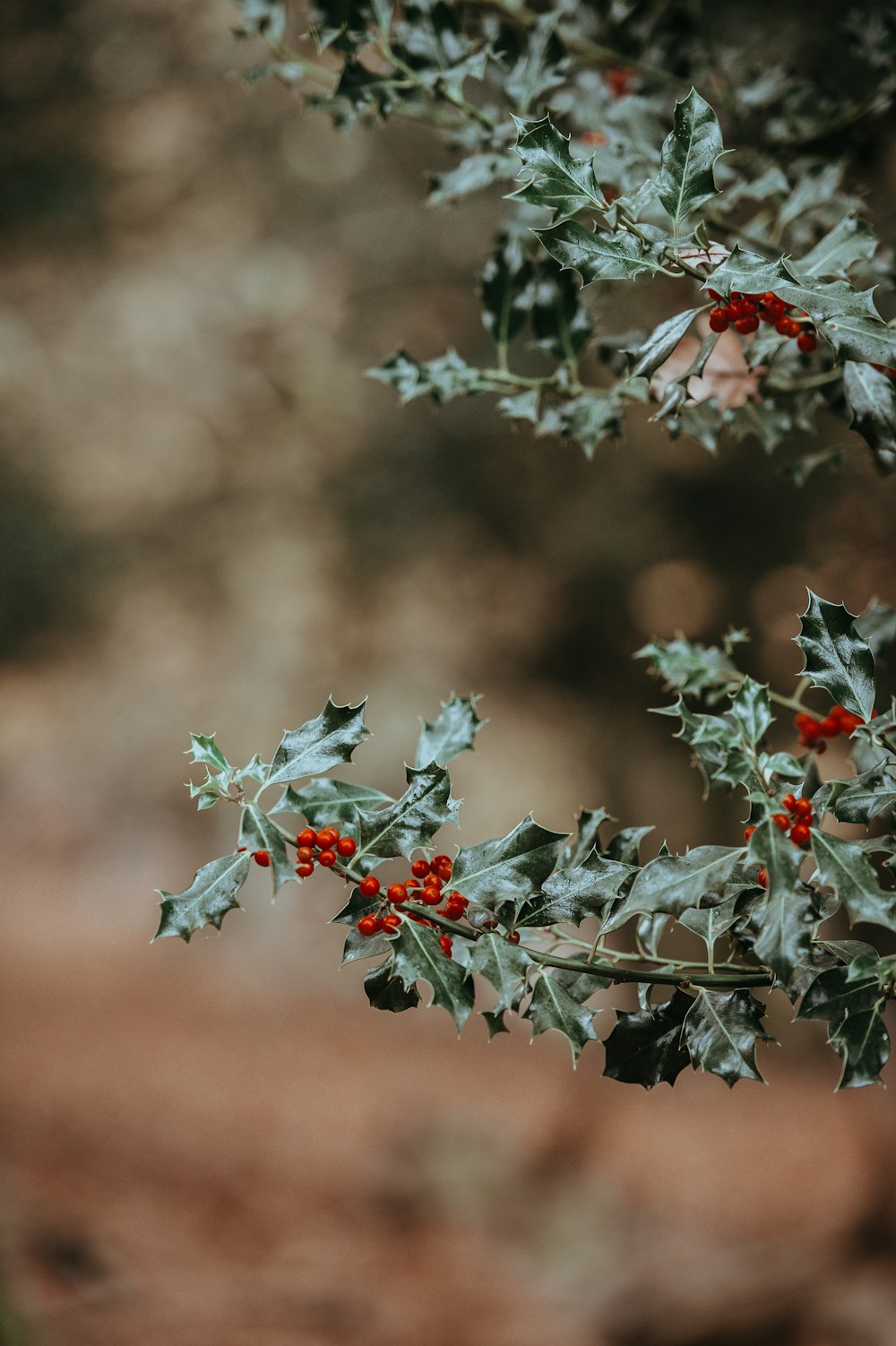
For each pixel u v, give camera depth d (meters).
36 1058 9.05
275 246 6.94
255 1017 11.43
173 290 6.50
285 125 6.66
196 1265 4.76
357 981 12.55
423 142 6.88
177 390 6.84
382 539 8.02
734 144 1.80
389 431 7.78
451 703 1.44
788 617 7.44
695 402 1.62
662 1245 6.07
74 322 6.28
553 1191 6.50
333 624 8.61
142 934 13.91
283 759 1.36
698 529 7.47
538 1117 8.32
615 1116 8.31
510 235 1.64
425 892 1.34
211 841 14.25
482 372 1.65
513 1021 11.28
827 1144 7.47
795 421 1.69
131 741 11.56
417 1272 5.25
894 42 1.77
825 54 2.03
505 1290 5.18
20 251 5.76
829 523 6.79
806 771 1.49
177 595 8.45
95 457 7.32
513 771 9.26
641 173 1.62
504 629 8.49
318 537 8.21
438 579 8.29
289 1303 4.49
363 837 1.35
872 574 6.62
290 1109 8.26
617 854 1.45
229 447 7.82
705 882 1.32
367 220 7.07
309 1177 6.46
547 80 1.66
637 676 8.67
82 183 5.57
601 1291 5.14
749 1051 1.35
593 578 7.88
